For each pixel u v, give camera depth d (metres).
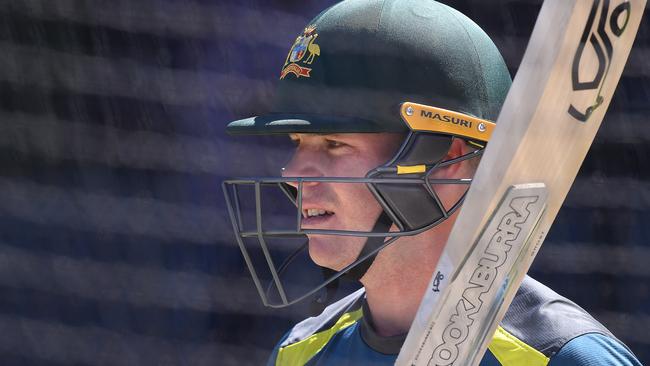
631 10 5.73
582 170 14.09
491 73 6.96
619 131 13.78
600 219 14.09
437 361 6.08
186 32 13.88
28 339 14.55
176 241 14.48
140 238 14.47
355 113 6.71
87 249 14.53
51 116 14.22
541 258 14.20
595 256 14.10
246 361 14.41
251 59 13.88
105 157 14.34
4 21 13.85
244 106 14.00
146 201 14.35
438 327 6.04
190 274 14.49
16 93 14.09
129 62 14.05
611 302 14.12
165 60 14.01
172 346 14.48
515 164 5.82
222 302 14.47
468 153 6.83
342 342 7.58
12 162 14.31
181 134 14.17
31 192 14.38
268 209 13.98
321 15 7.14
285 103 7.01
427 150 6.62
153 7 13.86
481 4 13.44
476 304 6.04
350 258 6.82
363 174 6.76
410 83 6.70
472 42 6.94
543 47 5.62
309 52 6.96
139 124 14.23
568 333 6.45
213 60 13.95
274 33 13.78
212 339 14.55
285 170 6.99
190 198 14.34
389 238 6.79
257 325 14.42
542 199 5.93
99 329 14.57
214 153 14.18
